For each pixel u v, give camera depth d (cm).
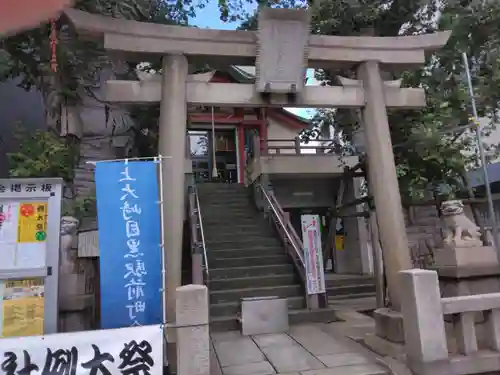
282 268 852
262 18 540
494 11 799
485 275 538
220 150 1767
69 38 759
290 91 571
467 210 694
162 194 462
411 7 855
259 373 454
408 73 841
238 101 570
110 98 533
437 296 423
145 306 431
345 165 1166
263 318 646
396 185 579
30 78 809
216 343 588
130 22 522
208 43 552
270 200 1070
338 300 952
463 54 747
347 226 1414
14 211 430
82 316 503
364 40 601
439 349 411
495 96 809
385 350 500
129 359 356
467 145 804
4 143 911
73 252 518
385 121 594
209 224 1061
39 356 342
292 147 1381
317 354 519
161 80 548
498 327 439
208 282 754
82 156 878
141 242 441
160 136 527
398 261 555
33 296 420
